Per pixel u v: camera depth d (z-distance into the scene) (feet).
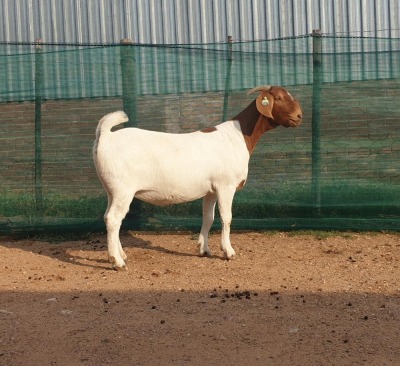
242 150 31.09
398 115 36.01
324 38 38.73
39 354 21.26
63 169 37.22
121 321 23.75
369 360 20.38
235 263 31.12
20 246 35.29
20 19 49.14
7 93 37.35
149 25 48.08
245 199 37.04
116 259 30.14
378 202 36.35
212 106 36.86
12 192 37.50
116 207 29.45
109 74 36.88
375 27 46.03
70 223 37.04
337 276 28.99
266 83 36.70
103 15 48.44
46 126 37.22
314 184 36.73
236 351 21.08
